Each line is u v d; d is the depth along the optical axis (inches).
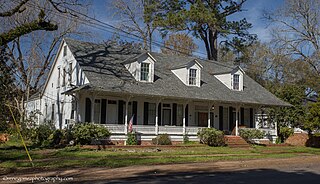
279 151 1096.8
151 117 1195.9
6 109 1117.7
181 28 1566.2
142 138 1118.4
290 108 1449.3
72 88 1088.2
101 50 1226.6
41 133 1144.8
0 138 1175.6
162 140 1117.1
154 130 1141.1
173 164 708.0
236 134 1290.6
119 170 600.1
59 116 1261.1
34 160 712.4
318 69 1674.5
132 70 1151.6
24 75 1627.7
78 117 1071.0
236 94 1326.3
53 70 1347.2
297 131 1536.7
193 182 484.4
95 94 1040.2
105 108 1111.0
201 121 1302.9
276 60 1801.2
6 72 1061.1
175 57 1424.7
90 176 529.7
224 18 1626.5
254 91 1419.8
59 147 969.5
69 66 1199.6
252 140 1321.4
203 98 1184.8
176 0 1603.1
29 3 1283.2
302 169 673.6
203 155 898.7
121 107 1138.0
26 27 629.9
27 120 1264.8
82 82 1078.4
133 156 821.9
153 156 836.6
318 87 1665.8
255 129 1306.6
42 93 1453.0
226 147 1154.0
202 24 1628.9
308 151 1137.4
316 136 1352.1
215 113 1332.4
